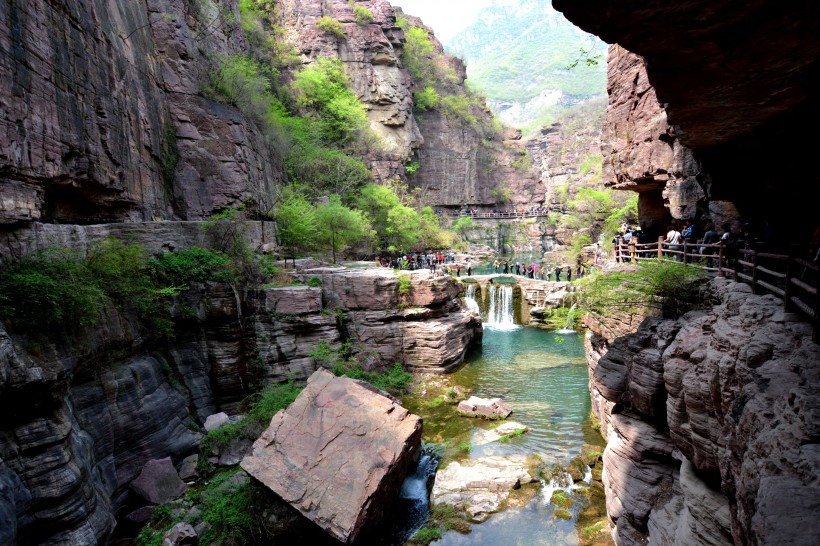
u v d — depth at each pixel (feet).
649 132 56.80
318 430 38.65
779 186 37.42
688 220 53.98
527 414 56.29
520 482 41.52
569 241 174.50
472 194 219.41
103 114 47.37
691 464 26.12
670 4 17.42
